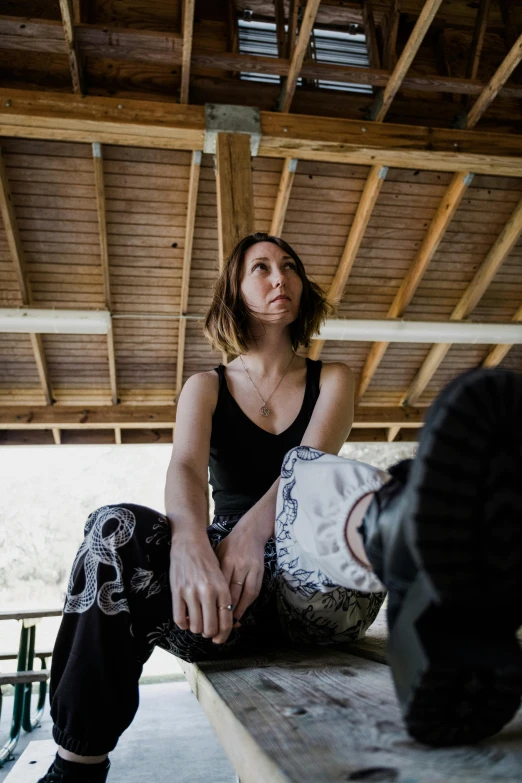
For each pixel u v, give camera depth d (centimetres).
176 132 468
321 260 623
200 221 570
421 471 38
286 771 38
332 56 548
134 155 515
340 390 113
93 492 1407
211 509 874
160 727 352
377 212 592
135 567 78
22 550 1309
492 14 589
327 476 68
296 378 115
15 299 596
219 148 464
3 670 562
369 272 645
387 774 37
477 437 38
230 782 233
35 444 786
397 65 482
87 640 74
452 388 39
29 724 373
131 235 570
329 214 587
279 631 98
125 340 670
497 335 664
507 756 40
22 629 359
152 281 610
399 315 662
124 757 279
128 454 1464
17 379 706
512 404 38
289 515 75
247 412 112
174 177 536
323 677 70
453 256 645
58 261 580
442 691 39
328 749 43
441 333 650
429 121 550
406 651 41
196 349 687
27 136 462
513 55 478
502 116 564
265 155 497
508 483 38
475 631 41
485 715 40
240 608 80
